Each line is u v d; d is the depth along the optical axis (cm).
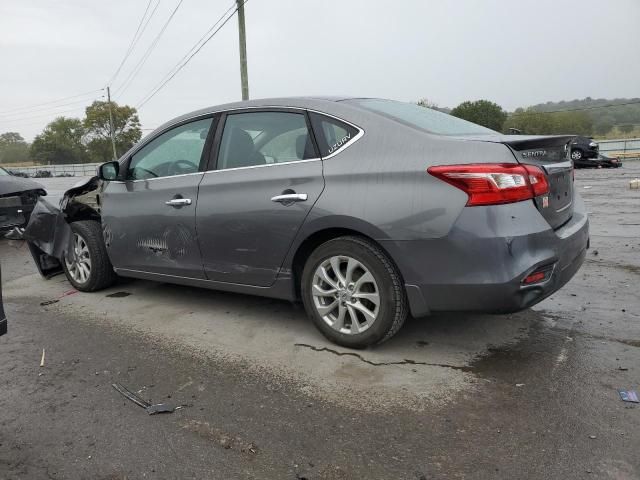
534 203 304
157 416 283
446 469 230
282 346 369
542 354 338
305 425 269
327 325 360
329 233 353
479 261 294
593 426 255
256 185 372
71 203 529
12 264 693
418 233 307
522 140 306
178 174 429
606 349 342
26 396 311
